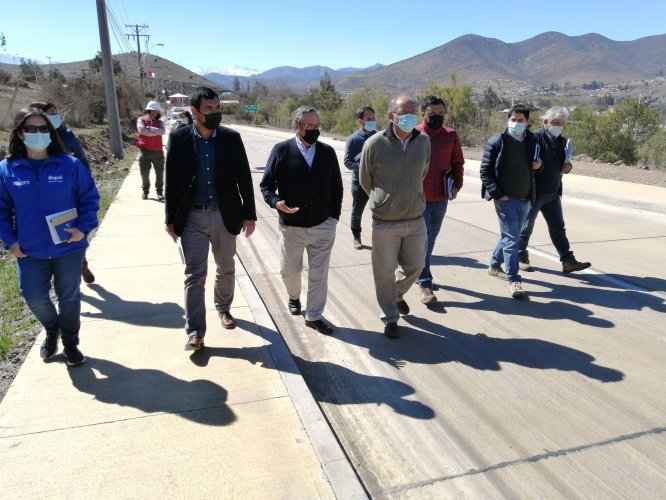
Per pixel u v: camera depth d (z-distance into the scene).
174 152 4.05
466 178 15.05
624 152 18.95
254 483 2.81
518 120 5.41
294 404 3.51
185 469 2.90
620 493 2.87
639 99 19.27
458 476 3.02
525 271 6.64
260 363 4.05
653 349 4.54
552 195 6.24
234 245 4.41
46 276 3.80
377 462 3.15
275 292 6.07
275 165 4.54
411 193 4.51
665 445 3.26
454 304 5.60
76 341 3.97
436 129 5.43
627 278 6.35
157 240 7.75
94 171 15.29
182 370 3.94
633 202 10.45
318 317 4.86
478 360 4.38
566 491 2.89
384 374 4.16
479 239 8.30
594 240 8.10
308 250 4.80
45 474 2.85
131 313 5.00
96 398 3.56
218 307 4.70
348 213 10.41
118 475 2.84
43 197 3.59
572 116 20.53
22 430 3.21
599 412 3.62
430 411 3.65
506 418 3.56
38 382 3.76
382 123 30.77
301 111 4.36
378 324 5.11
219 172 4.12
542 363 4.31
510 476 3.01
